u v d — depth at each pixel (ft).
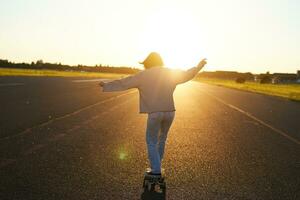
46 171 22.36
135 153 28.19
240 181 21.85
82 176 21.63
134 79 20.35
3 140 31.04
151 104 20.35
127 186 20.10
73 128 38.91
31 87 102.47
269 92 164.35
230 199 18.56
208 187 20.47
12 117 44.68
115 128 40.29
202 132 40.09
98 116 50.19
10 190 18.66
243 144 33.73
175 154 28.58
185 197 18.65
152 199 18.16
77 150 28.50
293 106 84.99
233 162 26.58
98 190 19.20
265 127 45.83
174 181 21.42
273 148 32.35
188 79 20.97
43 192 18.53
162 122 21.12
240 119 53.67
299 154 30.17
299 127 47.03
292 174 23.84
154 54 21.35
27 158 25.31
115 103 72.43
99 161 25.32
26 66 454.40
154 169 20.25
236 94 132.77
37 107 56.85
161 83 20.47
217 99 98.78
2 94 76.43
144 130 39.45
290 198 19.07
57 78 193.26
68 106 61.16
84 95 88.84
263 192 19.89
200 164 25.70
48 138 32.73
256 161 27.12
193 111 63.41
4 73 200.64
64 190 18.98
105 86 20.21
